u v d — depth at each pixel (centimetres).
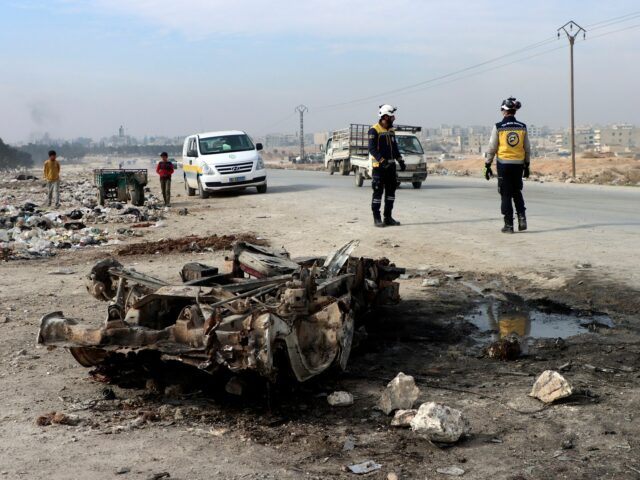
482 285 955
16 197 3241
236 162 2706
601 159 6481
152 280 631
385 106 1502
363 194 2497
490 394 537
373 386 567
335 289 664
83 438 468
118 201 2548
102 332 541
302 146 17900
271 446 448
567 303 835
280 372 548
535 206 1895
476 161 8438
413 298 898
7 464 428
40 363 655
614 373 580
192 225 1830
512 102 1324
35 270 1206
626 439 439
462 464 413
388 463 417
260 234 1548
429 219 1641
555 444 436
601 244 1179
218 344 489
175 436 468
